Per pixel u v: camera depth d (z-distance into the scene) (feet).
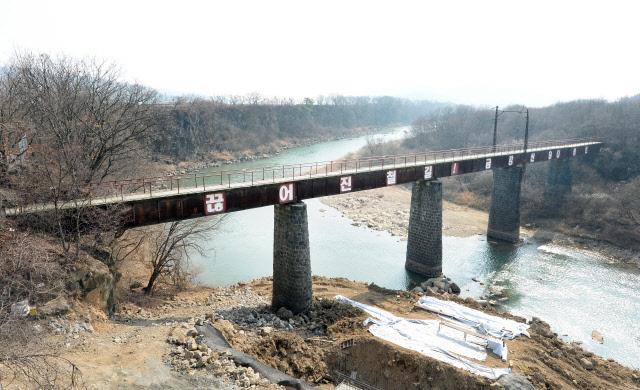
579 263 183.32
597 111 350.43
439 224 159.12
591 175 261.65
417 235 163.02
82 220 86.63
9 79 126.93
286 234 113.19
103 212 87.35
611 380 96.43
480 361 90.02
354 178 134.21
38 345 54.19
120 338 73.20
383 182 144.56
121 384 59.52
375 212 255.70
